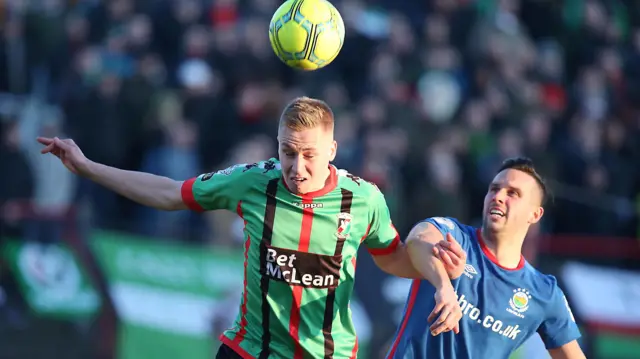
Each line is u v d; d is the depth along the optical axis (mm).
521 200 18609
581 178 39094
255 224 16531
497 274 18578
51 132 35688
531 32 47781
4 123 36344
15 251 30406
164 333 31250
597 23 47094
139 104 36781
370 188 16828
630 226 38875
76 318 30781
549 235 35906
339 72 40219
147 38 39000
